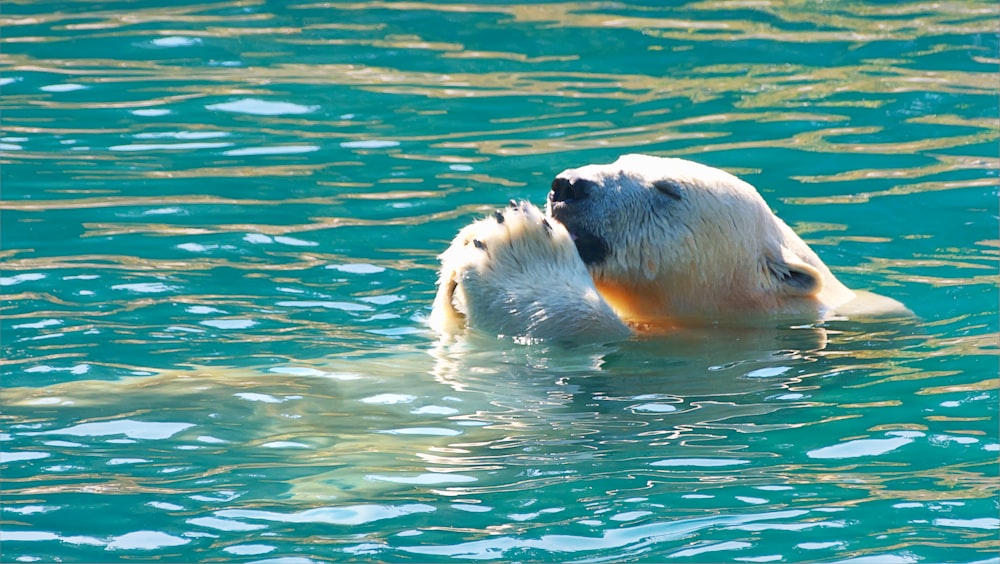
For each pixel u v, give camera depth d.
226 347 22.61
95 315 24.08
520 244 23.36
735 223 24.69
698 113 38.53
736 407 20.19
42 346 22.42
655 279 24.55
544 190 32.22
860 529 16.08
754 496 17.00
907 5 50.25
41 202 31.25
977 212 30.62
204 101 39.81
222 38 46.69
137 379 20.91
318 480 17.47
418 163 34.53
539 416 19.73
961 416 19.58
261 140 36.47
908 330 23.86
